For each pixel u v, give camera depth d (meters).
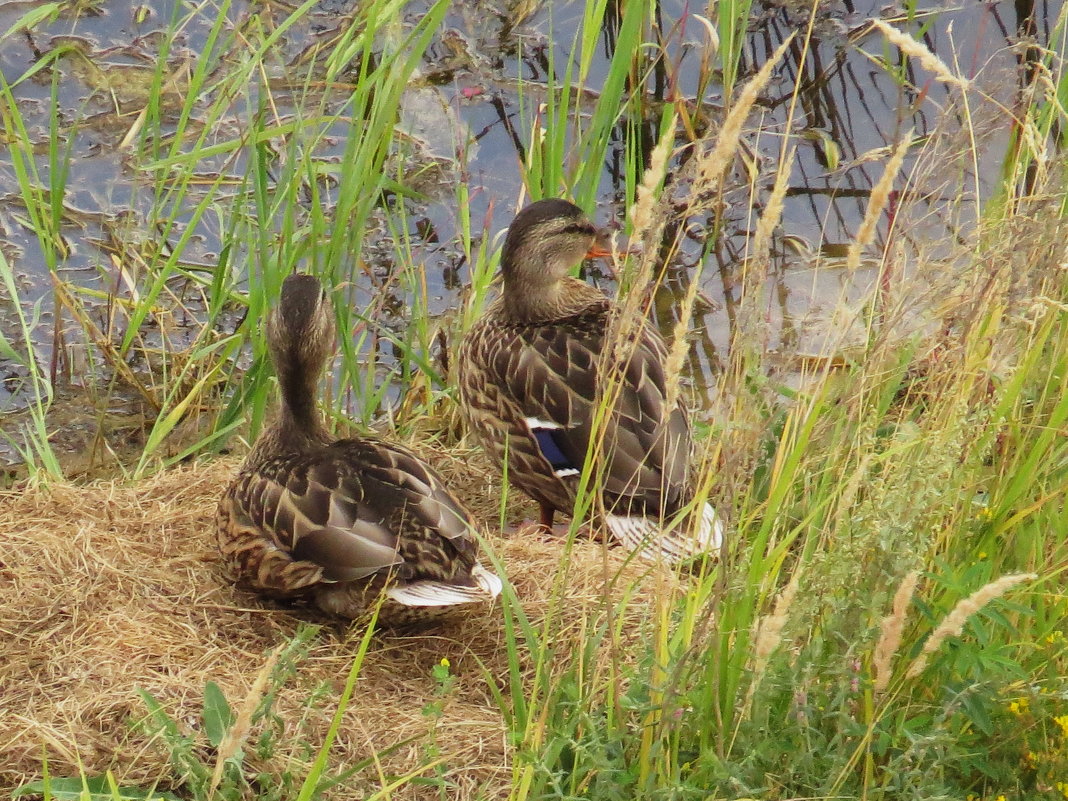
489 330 11.56
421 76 16.27
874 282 8.81
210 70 14.10
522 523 11.35
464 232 13.49
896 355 8.76
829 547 7.80
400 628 9.38
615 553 10.31
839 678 7.41
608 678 8.27
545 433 10.65
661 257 14.54
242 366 13.54
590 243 11.70
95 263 14.17
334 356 12.79
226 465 11.54
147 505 10.87
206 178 15.03
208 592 9.72
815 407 7.39
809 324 11.62
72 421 12.91
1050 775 7.43
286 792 7.65
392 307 14.01
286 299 9.81
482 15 17.09
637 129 14.87
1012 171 10.62
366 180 12.66
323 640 9.24
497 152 15.46
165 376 12.80
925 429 8.29
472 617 9.56
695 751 7.50
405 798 7.80
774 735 7.38
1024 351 8.97
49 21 16.69
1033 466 8.22
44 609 9.30
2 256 12.98
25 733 8.06
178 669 8.79
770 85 16.27
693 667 7.31
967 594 7.57
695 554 8.51
